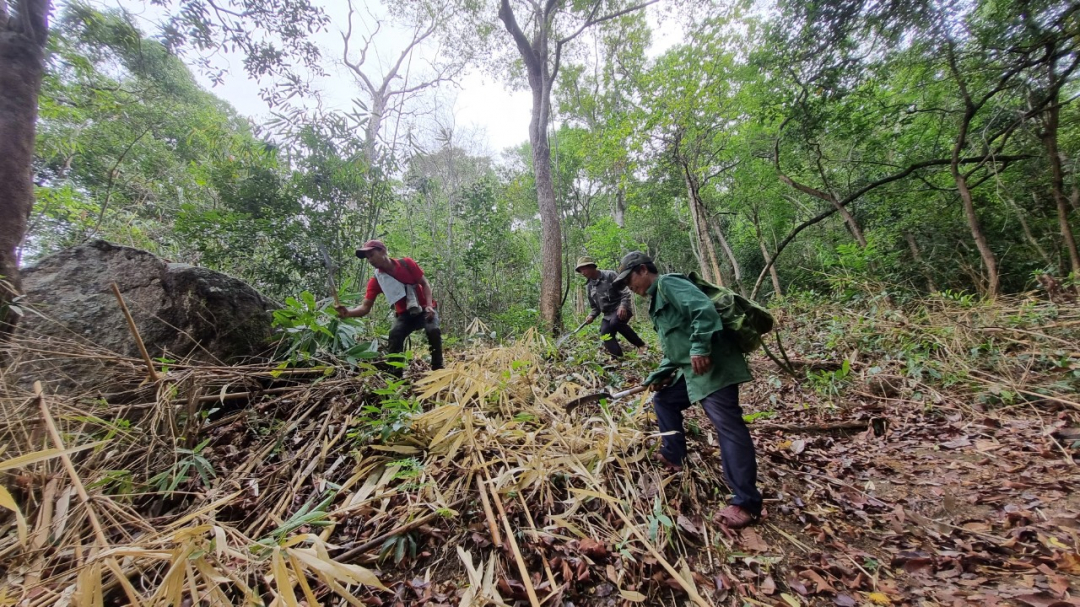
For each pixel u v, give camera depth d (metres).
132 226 6.43
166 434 2.27
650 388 2.63
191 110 9.44
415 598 1.61
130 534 1.75
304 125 5.42
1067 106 6.79
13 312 2.61
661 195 12.29
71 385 2.50
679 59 9.52
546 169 8.30
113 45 5.42
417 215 10.70
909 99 7.58
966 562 1.81
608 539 1.89
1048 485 2.32
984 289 6.60
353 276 6.27
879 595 1.65
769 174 10.77
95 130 7.23
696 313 2.12
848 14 5.71
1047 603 1.52
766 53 6.85
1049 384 3.40
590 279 5.29
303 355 3.03
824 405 3.70
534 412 2.72
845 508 2.28
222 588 1.54
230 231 5.45
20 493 1.75
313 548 1.44
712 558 1.86
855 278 6.90
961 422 3.23
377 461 2.28
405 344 4.40
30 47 3.13
